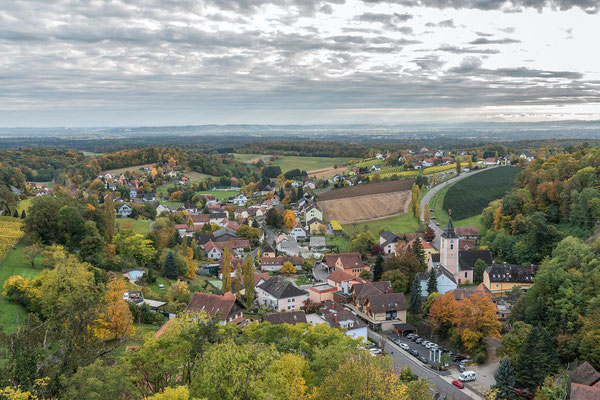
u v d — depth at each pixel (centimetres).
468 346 8725
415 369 8275
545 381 6266
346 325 9356
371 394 4669
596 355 6731
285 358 5403
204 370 4516
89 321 5372
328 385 4891
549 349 7131
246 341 6038
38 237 11138
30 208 11319
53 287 7550
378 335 10088
